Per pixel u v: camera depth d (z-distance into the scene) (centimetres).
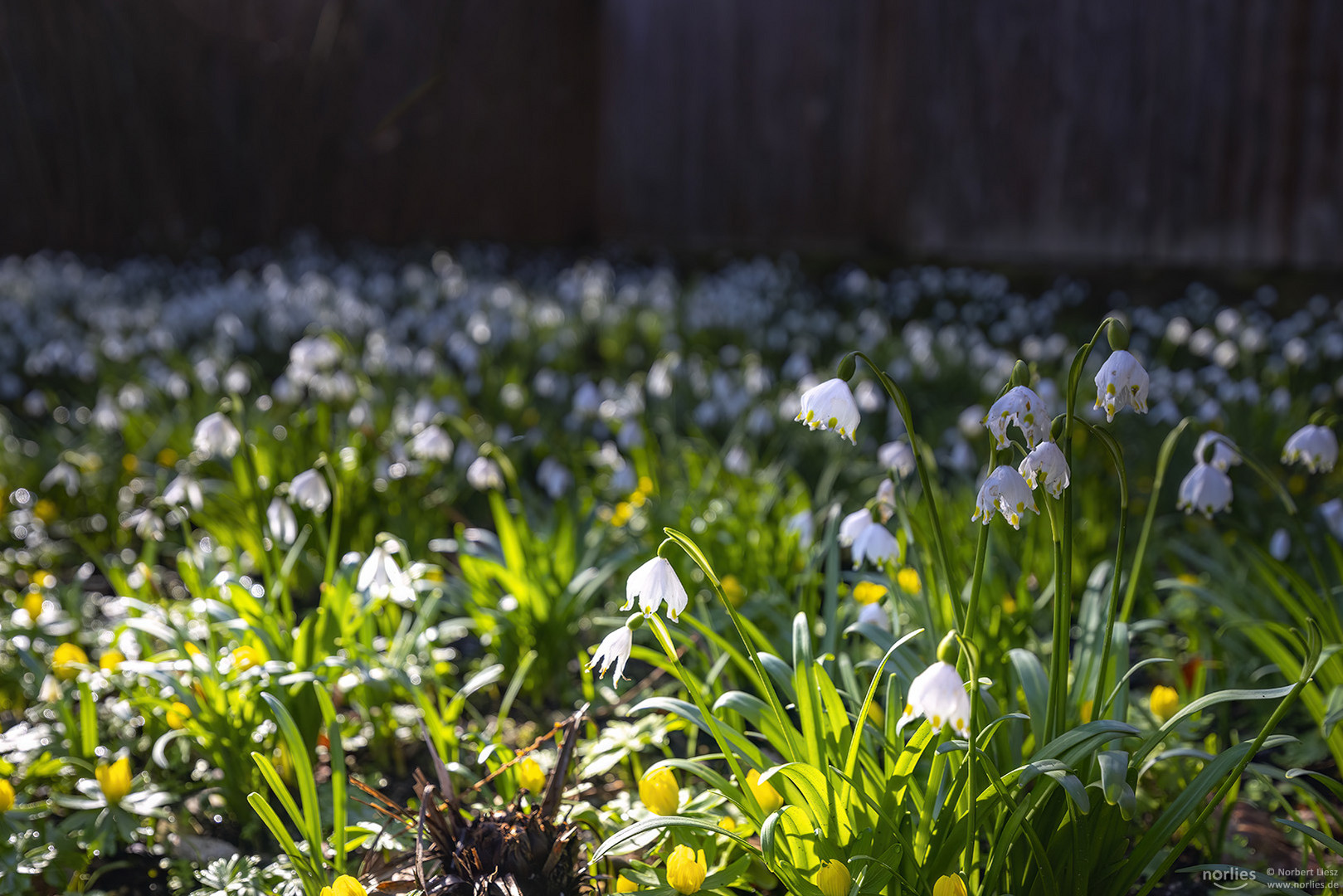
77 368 652
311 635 269
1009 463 235
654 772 213
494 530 455
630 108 1415
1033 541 304
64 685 302
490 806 232
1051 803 200
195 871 237
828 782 188
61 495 461
